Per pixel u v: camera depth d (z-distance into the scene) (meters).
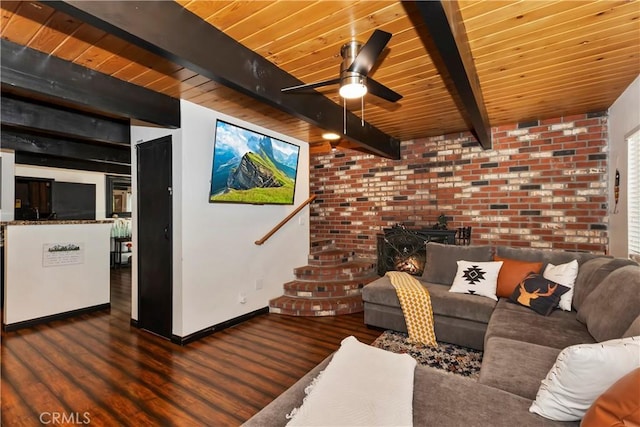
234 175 3.45
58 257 3.73
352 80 2.01
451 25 1.50
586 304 2.22
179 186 2.99
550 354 1.72
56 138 4.13
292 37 1.98
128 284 5.58
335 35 1.97
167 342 3.03
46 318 3.61
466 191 4.38
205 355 2.75
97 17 1.37
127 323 3.59
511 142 4.09
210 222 3.25
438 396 1.32
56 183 6.59
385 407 1.17
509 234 4.10
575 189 3.73
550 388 1.19
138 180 3.44
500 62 2.39
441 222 4.36
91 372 2.44
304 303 3.94
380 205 5.05
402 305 3.07
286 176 4.21
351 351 1.62
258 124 3.68
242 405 2.04
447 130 4.28
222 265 3.39
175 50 1.66
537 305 2.53
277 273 4.20
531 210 3.97
